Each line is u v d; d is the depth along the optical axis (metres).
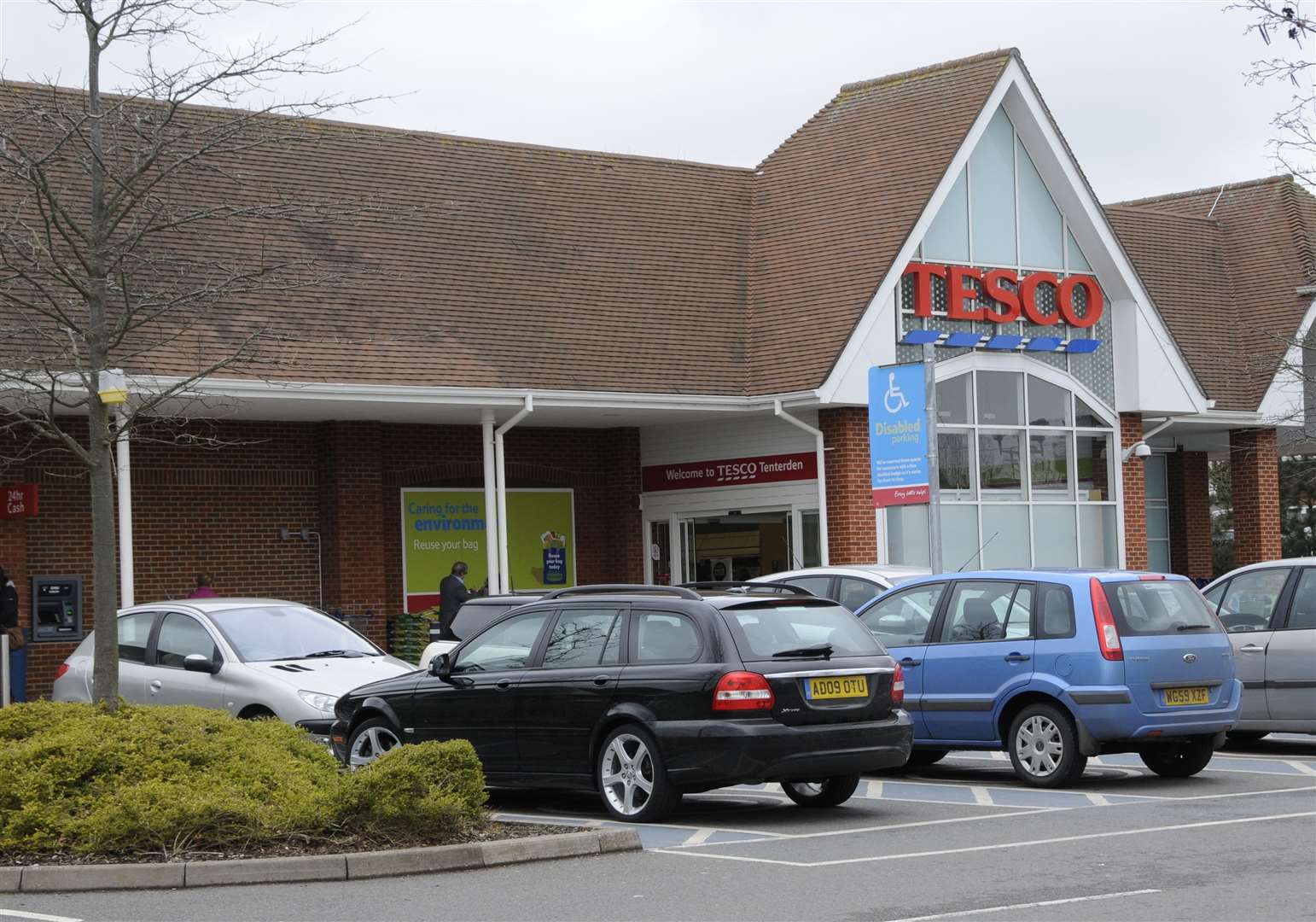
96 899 9.12
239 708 14.80
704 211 28.80
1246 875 9.07
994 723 13.80
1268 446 31.31
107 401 12.63
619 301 26.11
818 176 28.50
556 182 28.05
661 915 8.40
